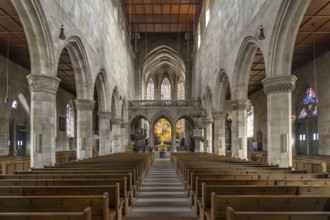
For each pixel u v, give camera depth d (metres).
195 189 10.05
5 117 25.61
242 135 22.31
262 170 11.20
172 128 46.94
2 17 18.25
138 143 47.53
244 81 22.17
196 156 23.53
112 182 8.82
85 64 21.62
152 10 43.34
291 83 15.34
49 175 9.68
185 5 41.91
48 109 15.38
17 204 5.74
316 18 18.41
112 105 35.44
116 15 34.38
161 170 24.84
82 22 20.64
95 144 44.00
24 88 29.11
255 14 18.12
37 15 14.23
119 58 36.53
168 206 10.99
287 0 14.04
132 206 10.98
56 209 5.80
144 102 47.03
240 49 21.08
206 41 36.25
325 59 24.59
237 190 7.23
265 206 5.78
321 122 25.36
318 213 4.34
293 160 18.22
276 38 15.22
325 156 22.61
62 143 38.41
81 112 22.23
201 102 40.69
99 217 5.99
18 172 10.88
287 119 15.38
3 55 25.28
